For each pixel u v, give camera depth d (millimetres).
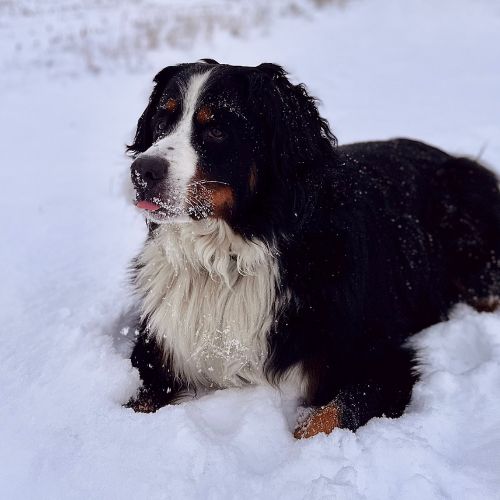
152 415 1173
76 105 3654
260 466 1096
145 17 6117
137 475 1057
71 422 1180
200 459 1074
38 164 2713
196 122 1232
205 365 1316
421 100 3320
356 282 1320
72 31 5562
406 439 1097
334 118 3010
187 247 1287
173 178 1190
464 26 5324
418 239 1582
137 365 1345
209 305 1295
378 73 3973
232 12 6195
